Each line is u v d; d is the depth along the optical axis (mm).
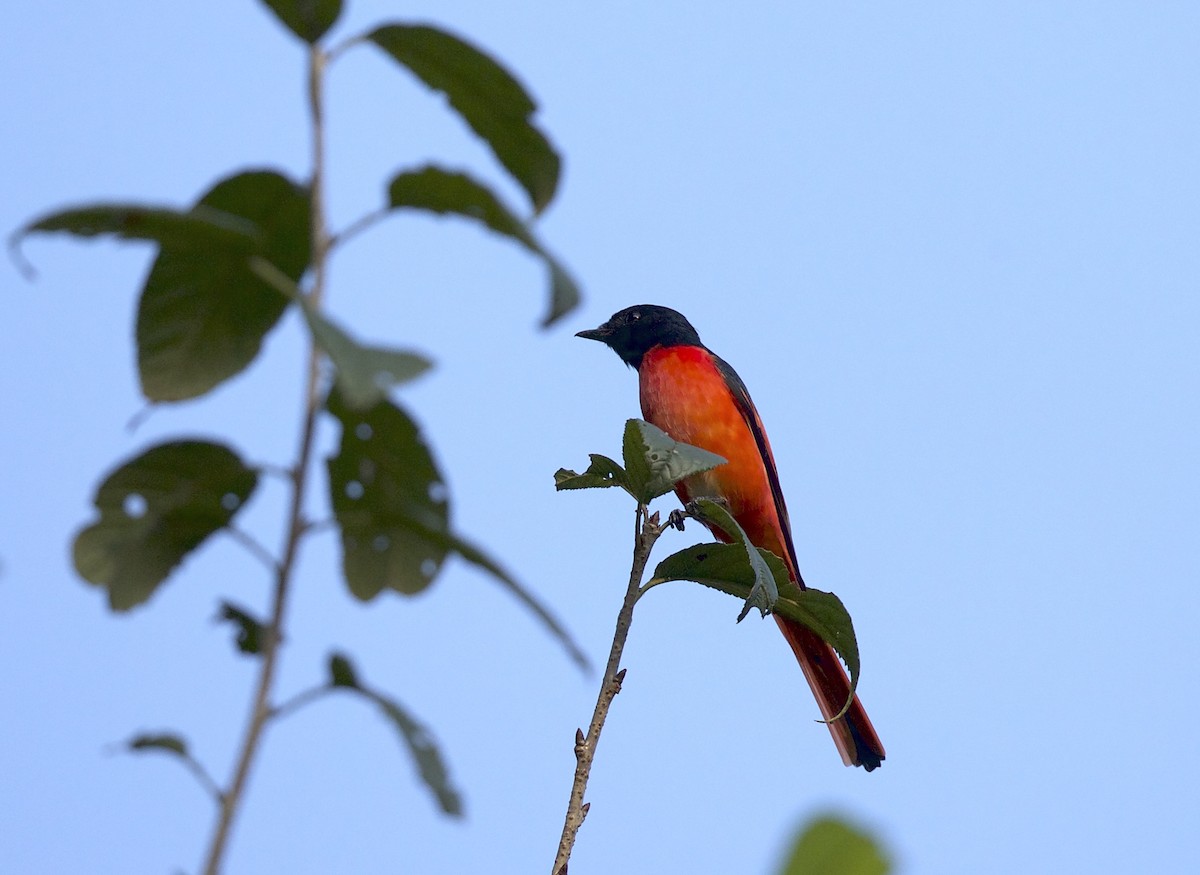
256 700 3660
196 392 4680
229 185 4383
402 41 4242
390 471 4613
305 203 4430
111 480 4414
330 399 4453
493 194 3834
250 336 4699
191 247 3711
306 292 3990
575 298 3814
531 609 3844
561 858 4961
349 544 4605
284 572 3783
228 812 3516
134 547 4480
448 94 4453
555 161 4617
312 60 4125
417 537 4551
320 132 4078
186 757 3666
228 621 4469
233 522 4516
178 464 4430
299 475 3848
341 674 3830
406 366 3260
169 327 4648
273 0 4074
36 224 3410
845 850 2023
